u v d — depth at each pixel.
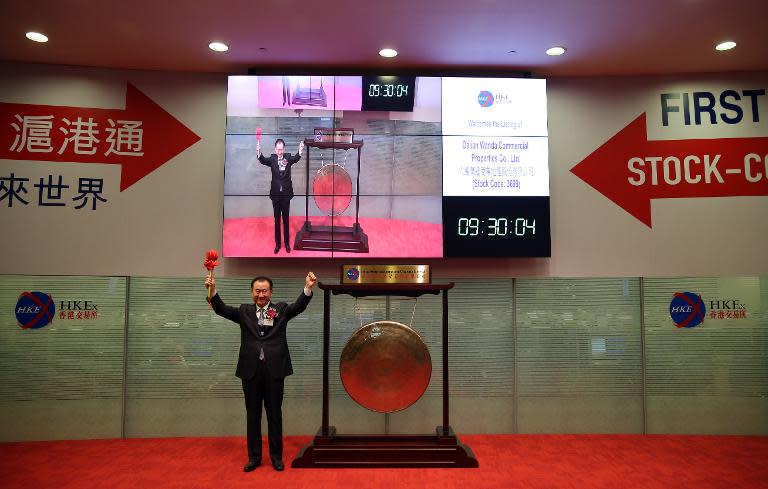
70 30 4.69
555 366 5.35
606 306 5.39
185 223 5.35
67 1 4.25
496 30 4.70
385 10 4.38
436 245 5.21
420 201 5.25
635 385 5.32
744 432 5.22
